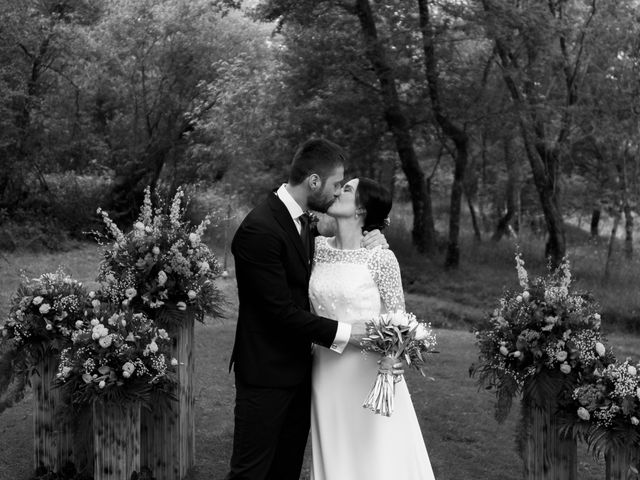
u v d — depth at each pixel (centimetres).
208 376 650
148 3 1706
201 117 1705
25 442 467
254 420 324
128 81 1728
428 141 1611
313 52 1420
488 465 466
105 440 357
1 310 898
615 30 1402
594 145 1677
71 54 1598
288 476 352
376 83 1500
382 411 318
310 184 330
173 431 400
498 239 1808
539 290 381
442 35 1420
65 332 379
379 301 344
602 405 329
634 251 1816
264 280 319
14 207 1591
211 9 1705
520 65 1491
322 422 342
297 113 1459
